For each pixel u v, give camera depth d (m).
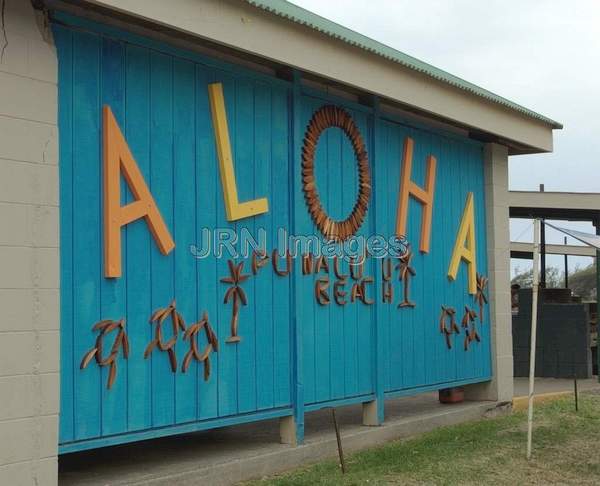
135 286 6.01
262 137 7.21
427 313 9.51
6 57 5.11
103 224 5.77
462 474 7.27
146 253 6.11
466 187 10.45
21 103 5.18
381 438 8.42
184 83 6.48
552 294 15.91
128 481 5.97
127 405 5.91
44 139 5.30
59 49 5.53
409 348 9.14
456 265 10.06
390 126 9.01
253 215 7.04
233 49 6.55
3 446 5.02
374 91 7.90
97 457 6.84
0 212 5.06
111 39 5.88
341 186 8.17
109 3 5.29
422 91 8.65
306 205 7.67
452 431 9.12
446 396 10.43
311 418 9.07
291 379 7.43
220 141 6.72
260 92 7.22
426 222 9.49
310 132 7.75
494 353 10.70
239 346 6.90
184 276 6.41
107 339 5.78
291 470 7.18
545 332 15.70
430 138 9.74
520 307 15.98
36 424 5.20
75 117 5.62
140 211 6.01
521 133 10.73
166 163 6.29
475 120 9.66
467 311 10.29
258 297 7.11
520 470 7.51
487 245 10.83
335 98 8.12
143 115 6.11
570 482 7.15
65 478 6.04
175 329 6.30
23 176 5.18
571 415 10.59
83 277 5.64
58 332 5.35
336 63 7.38
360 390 8.34
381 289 8.68
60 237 5.48
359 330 8.37
